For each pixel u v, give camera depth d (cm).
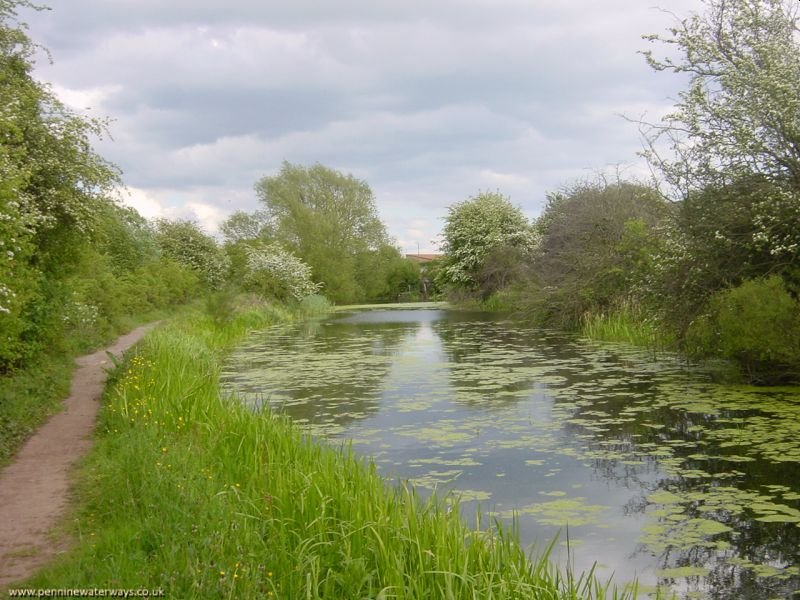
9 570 444
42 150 1309
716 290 1200
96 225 1438
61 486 632
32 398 991
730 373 1230
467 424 934
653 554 498
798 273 1105
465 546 470
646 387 1138
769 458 713
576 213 2427
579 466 721
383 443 840
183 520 477
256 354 1836
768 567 471
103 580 400
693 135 1180
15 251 923
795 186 1095
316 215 5459
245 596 375
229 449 691
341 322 3288
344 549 441
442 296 6328
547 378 1280
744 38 1177
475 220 4156
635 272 1786
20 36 1332
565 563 488
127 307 2616
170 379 947
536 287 2538
